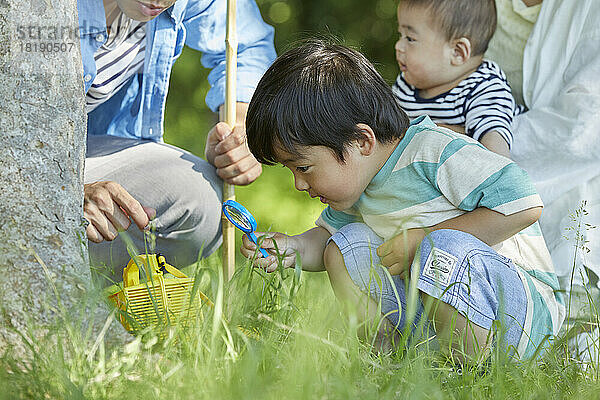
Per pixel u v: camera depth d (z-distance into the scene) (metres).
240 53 2.79
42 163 1.66
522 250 2.16
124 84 2.71
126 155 2.54
